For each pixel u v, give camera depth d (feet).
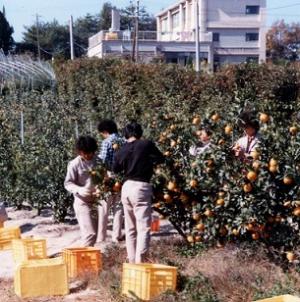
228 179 31.01
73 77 114.32
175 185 33.60
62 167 46.39
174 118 35.60
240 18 295.48
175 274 29.48
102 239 39.42
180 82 84.74
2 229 40.70
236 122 32.22
